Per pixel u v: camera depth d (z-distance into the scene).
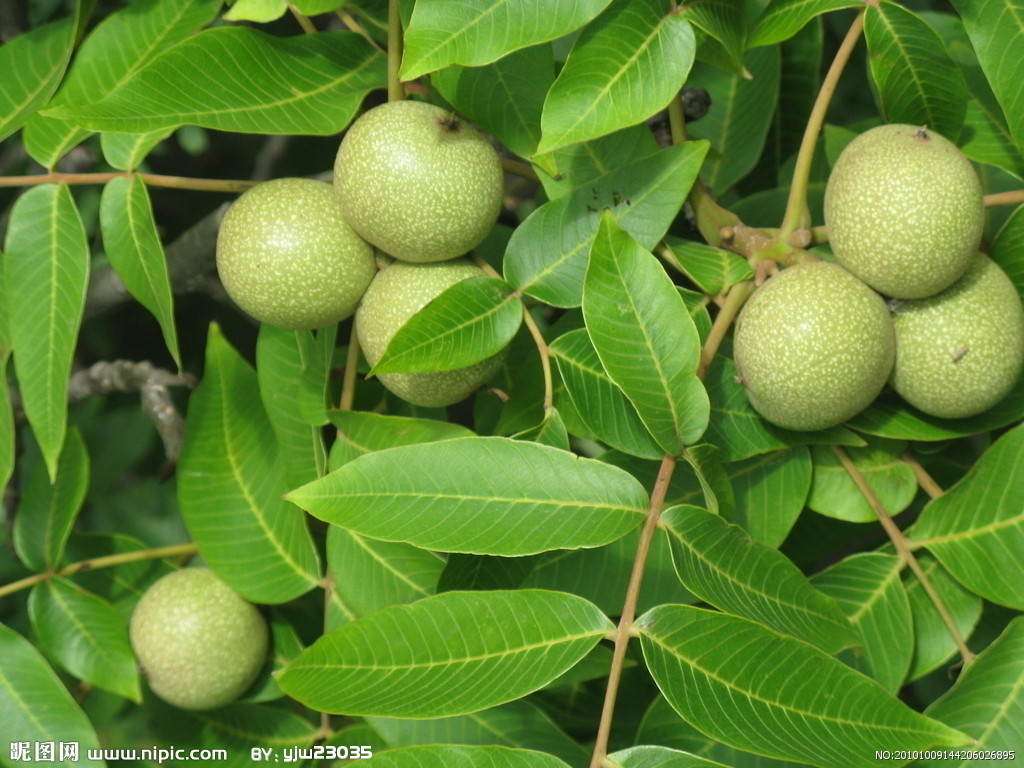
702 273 0.61
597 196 0.61
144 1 0.65
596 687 0.69
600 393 0.60
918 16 0.60
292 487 0.66
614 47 0.57
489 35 0.56
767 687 0.55
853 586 0.62
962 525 0.61
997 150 0.64
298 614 0.70
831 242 0.60
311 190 0.61
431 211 0.59
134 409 0.87
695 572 0.57
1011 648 0.59
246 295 0.61
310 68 0.62
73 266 0.63
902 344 0.60
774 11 0.60
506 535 0.56
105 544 0.70
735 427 0.61
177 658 0.66
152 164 0.86
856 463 0.63
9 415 0.64
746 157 0.72
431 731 0.63
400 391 0.61
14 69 0.64
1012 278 0.62
